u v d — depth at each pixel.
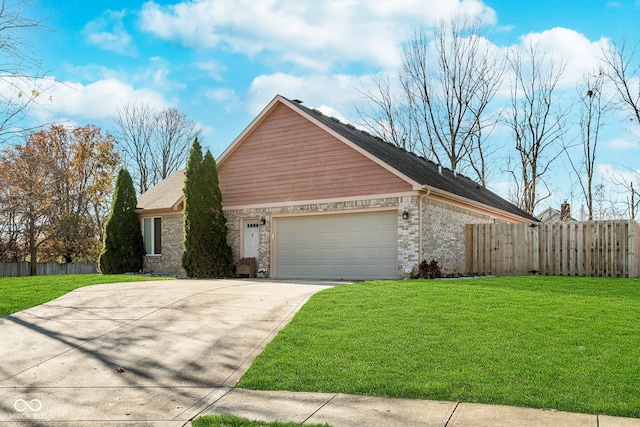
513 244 19.03
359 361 7.38
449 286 12.77
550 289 12.61
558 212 37.69
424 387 6.40
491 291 11.83
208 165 20.52
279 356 7.76
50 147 36.56
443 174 26.08
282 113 19.88
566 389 6.18
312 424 5.45
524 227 18.86
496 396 6.09
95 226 38.38
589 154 33.16
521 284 13.64
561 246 18.16
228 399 6.46
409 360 7.28
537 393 6.13
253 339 8.68
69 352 8.51
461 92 34.78
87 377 7.41
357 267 18.17
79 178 37.91
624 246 17.03
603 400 5.87
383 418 5.61
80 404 6.46
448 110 35.12
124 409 6.26
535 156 34.53
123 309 11.19
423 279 15.66
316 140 19.02
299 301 11.14
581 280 15.08
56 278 17.48
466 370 6.87
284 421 5.59
